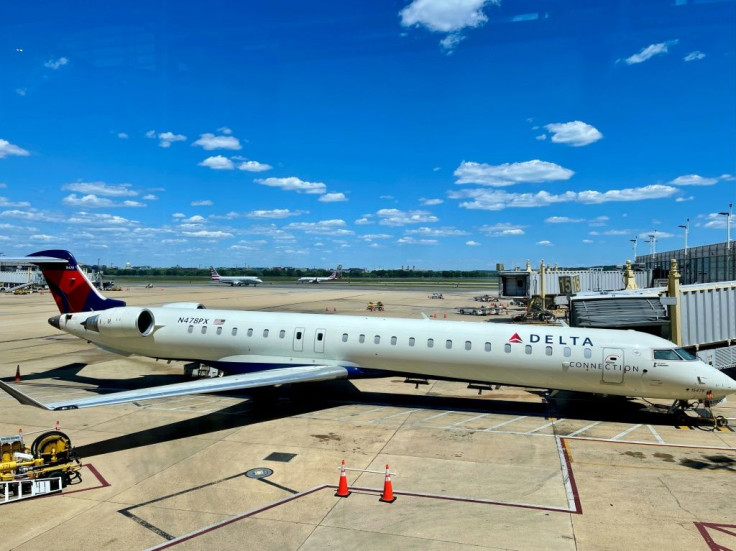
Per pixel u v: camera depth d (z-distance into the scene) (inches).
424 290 4990.2
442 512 425.1
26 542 367.6
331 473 510.3
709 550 367.6
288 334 808.9
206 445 584.7
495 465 538.9
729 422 706.8
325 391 885.2
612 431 665.6
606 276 2287.2
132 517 399.2
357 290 4845.0
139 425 662.5
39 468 459.8
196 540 363.6
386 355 769.6
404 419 714.8
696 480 501.0
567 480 499.2
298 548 358.3
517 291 2203.5
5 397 824.9
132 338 873.5
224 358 842.2
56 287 944.3
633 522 411.2
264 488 466.0
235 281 5984.3
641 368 683.4
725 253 1608.0
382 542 371.6
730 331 979.3
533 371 724.0
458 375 759.7
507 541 377.1
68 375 1010.7
